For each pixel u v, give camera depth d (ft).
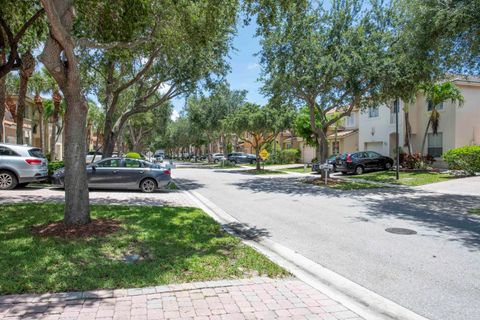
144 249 19.74
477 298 14.75
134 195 44.86
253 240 24.72
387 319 13.01
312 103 61.67
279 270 17.06
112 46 28.55
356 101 60.39
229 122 109.91
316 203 40.83
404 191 51.67
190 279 15.64
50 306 12.73
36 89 82.74
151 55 50.67
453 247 22.36
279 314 12.69
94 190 49.01
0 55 38.63
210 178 77.77
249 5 29.91
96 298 13.47
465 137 79.36
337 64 52.11
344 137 112.88
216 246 20.92
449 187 54.80
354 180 67.87
